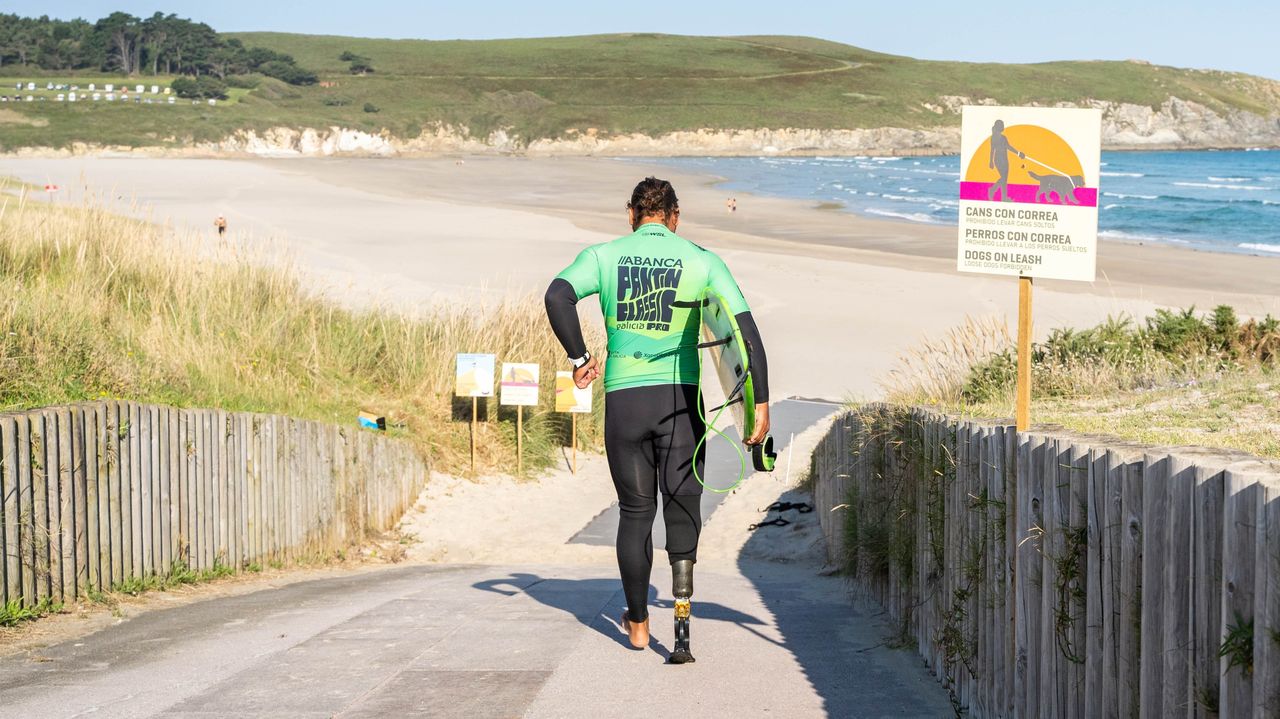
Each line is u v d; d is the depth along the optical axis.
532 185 84.38
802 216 56.41
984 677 4.34
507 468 13.37
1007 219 4.07
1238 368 9.81
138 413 6.79
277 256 14.77
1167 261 36.84
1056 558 3.51
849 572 7.72
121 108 154.12
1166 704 2.70
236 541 8.10
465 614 5.91
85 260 12.34
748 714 4.07
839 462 9.06
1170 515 2.70
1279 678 2.20
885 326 23.66
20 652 4.96
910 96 196.62
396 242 36.69
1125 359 10.23
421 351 14.38
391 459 11.35
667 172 112.69
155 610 6.19
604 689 4.31
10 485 5.59
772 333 23.11
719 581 8.38
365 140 160.25
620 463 4.67
